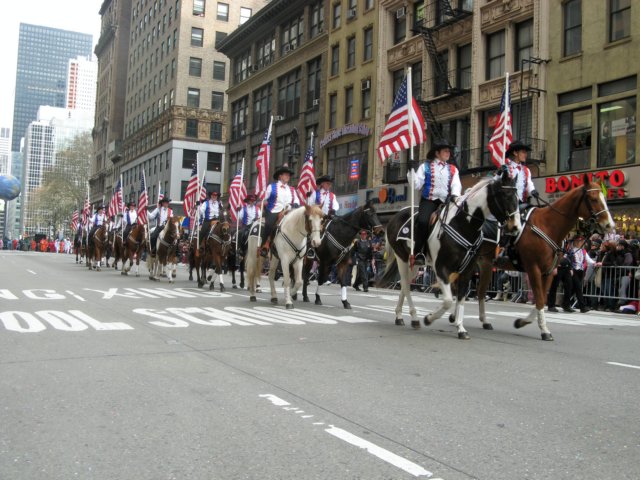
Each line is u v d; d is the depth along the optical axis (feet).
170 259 67.05
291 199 45.27
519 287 57.72
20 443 13.73
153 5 251.19
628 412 16.69
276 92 154.10
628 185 69.26
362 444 13.79
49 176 346.95
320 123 133.49
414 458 12.98
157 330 29.91
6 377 19.77
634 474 12.25
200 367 21.59
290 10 146.92
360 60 121.39
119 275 78.38
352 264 73.51
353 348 26.02
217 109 223.10
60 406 16.60
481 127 92.32
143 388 18.53
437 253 29.99
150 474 12.04
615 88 73.26
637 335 32.76
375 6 117.50
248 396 17.78
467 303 54.85
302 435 14.39
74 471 12.16
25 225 576.61
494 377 20.74
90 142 359.46
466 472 12.23
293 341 27.53
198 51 220.64
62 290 52.21
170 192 215.31
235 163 178.70
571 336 31.63
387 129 38.65
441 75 97.81
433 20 103.19
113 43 320.70
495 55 91.20
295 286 42.91
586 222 31.48
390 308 45.78
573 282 49.62
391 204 107.34
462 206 29.01
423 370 21.72
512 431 14.89
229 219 61.93
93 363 22.00
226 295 52.03
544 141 80.89
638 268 47.67
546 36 81.41
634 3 70.90
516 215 27.32
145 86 256.93
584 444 14.02
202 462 12.67
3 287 54.70
